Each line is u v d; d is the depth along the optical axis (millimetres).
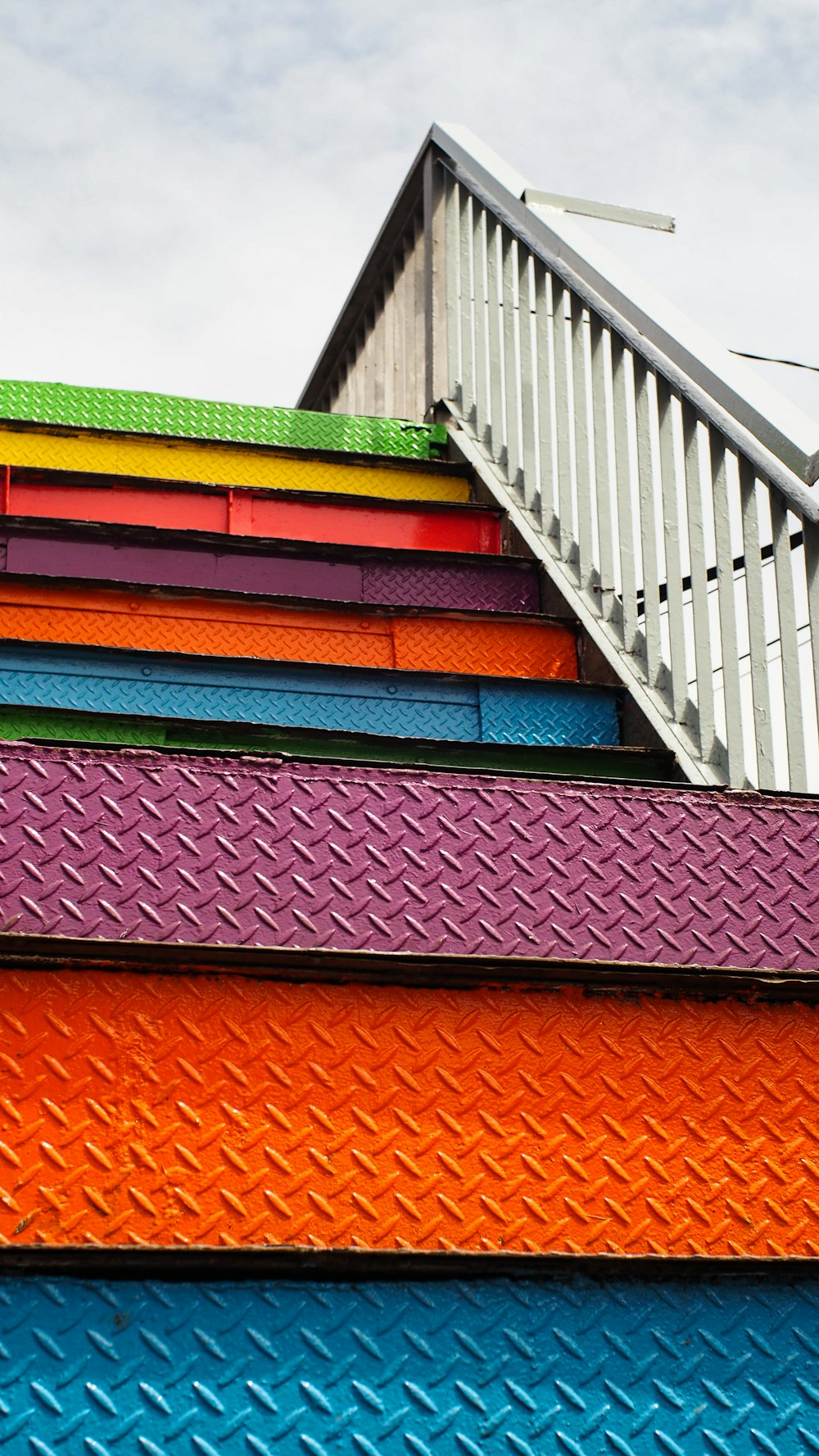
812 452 2752
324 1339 1812
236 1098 1939
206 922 2070
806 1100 2096
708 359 3215
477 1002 2047
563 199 4664
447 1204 1958
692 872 2254
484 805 2217
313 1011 1992
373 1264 1839
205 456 4703
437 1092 1998
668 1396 1871
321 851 2139
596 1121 2031
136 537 3914
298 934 2092
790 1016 2131
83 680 3266
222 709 3324
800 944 2248
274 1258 1812
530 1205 1980
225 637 3646
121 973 1952
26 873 2047
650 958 2197
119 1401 1741
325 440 5059
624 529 3750
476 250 5266
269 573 4004
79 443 4609
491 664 3820
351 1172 1944
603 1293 1901
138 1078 1921
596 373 3969
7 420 4555
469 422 5137
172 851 2094
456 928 2146
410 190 6070
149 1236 1866
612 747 3223
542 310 4477
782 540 2883
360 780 2184
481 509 4562
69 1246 1759
